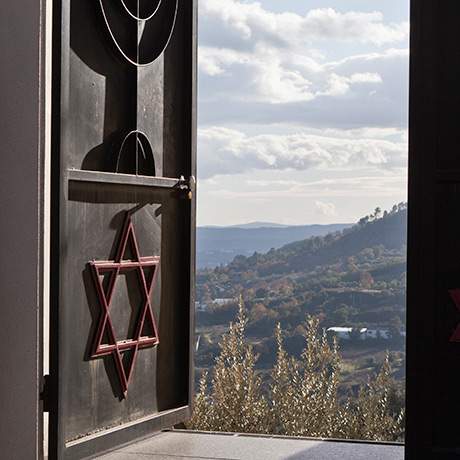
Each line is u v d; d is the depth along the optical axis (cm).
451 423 376
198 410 594
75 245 389
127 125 430
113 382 417
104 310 406
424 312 377
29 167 375
